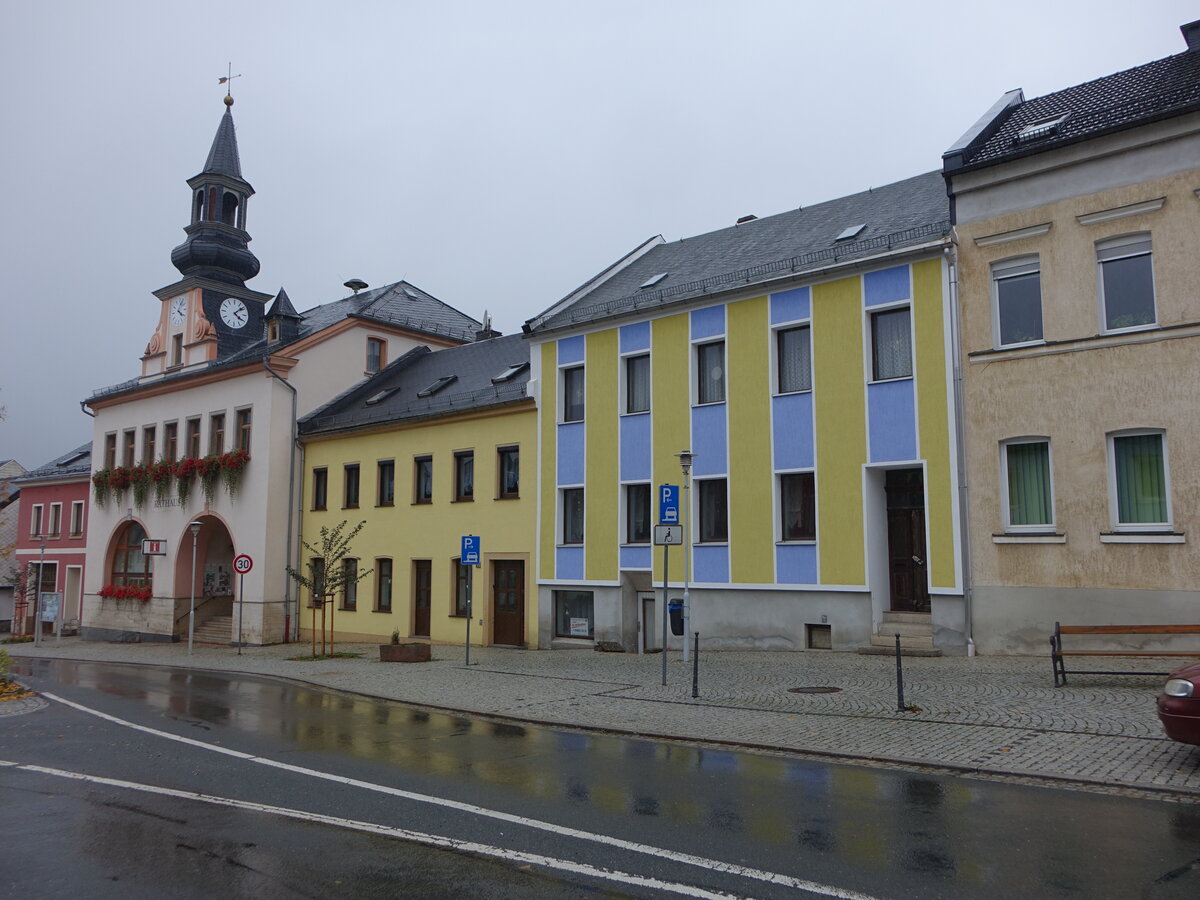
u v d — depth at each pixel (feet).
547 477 78.43
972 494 54.08
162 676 67.51
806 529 62.64
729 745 33.19
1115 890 17.20
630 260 88.12
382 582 94.22
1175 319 48.24
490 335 121.08
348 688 54.80
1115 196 50.55
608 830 21.67
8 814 24.20
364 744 34.78
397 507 92.48
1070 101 60.18
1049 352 52.01
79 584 138.41
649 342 72.13
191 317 121.90
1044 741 30.35
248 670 70.44
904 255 57.57
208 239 122.52
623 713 40.73
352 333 110.42
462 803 24.58
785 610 62.34
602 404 74.84
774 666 53.88
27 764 31.63
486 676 57.57
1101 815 22.39
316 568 80.69
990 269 54.95
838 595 59.82
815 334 62.28
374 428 94.94
